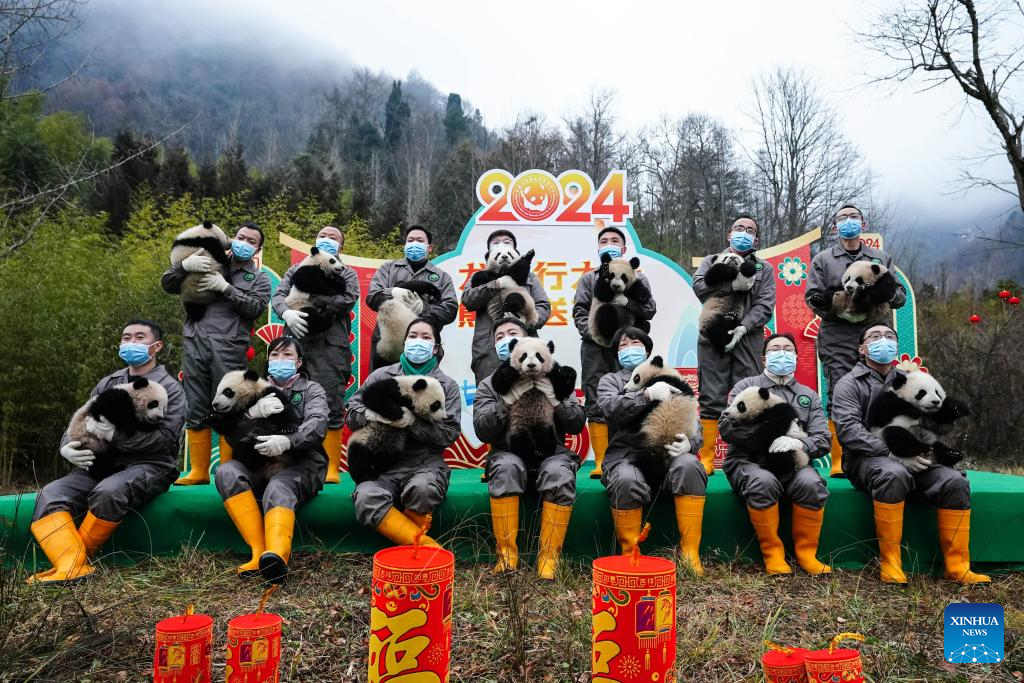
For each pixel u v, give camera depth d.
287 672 3.38
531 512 5.24
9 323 9.42
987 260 19.00
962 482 5.08
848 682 2.39
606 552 5.30
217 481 4.98
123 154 22.09
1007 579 5.18
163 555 5.16
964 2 13.05
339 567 4.94
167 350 10.43
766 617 4.20
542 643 3.69
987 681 3.42
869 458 5.26
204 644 2.68
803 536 5.13
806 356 8.12
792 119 26.91
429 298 6.58
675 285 8.20
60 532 4.73
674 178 29.77
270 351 5.29
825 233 25.50
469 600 4.31
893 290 6.07
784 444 5.08
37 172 12.73
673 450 5.05
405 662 2.44
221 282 6.09
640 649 2.46
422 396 5.03
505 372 5.09
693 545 5.07
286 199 21.11
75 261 10.54
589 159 30.08
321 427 5.09
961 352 13.11
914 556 5.32
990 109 13.45
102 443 5.00
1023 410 12.34
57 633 3.63
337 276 6.37
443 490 5.11
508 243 6.68
